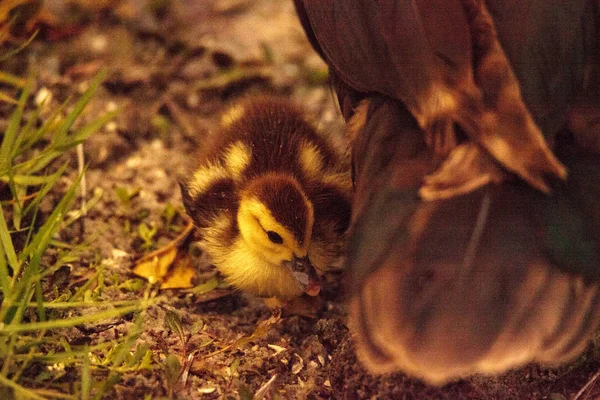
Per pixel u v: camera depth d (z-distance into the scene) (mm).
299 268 981
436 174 879
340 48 936
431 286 878
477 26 897
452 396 947
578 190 895
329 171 1023
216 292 1023
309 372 977
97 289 1003
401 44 909
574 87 908
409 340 874
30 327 938
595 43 915
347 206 1011
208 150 1042
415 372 891
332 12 937
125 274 1026
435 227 885
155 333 985
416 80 902
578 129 909
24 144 1042
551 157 877
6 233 979
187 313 1003
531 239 883
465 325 874
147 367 959
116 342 971
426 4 905
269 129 1032
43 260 1019
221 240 1006
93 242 1039
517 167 877
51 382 947
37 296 960
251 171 1015
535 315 875
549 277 880
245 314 1014
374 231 891
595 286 889
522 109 881
